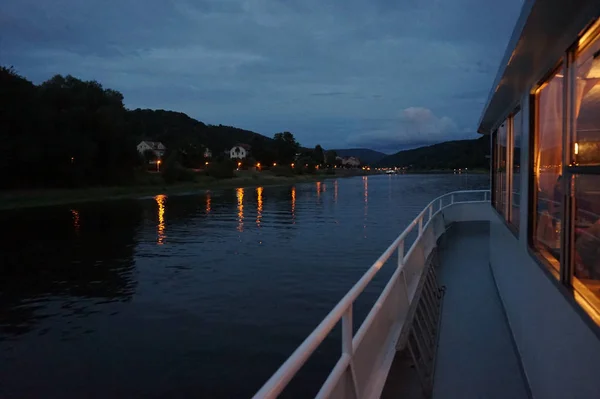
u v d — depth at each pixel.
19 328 11.19
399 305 4.65
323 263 17.53
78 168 54.41
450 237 11.88
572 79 2.66
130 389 8.02
